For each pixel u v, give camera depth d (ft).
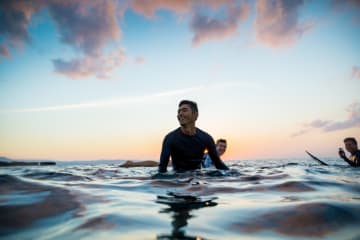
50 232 2.48
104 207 3.58
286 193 5.18
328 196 4.66
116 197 4.57
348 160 21.29
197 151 13.64
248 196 4.89
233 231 2.59
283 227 2.72
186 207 3.77
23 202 3.65
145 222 2.86
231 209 3.58
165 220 2.97
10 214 3.05
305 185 6.22
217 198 4.70
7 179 5.90
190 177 9.49
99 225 2.70
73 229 2.57
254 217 3.10
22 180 5.89
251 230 2.63
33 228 2.60
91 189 5.49
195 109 13.19
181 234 2.46
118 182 7.63
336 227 2.70
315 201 3.82
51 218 2.94
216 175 10.39
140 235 2.41
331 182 6.84
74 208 3.44
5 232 2.48
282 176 9.29
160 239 2.30
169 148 13.03
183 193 5.39
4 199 3.84
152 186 6.63
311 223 2.81
